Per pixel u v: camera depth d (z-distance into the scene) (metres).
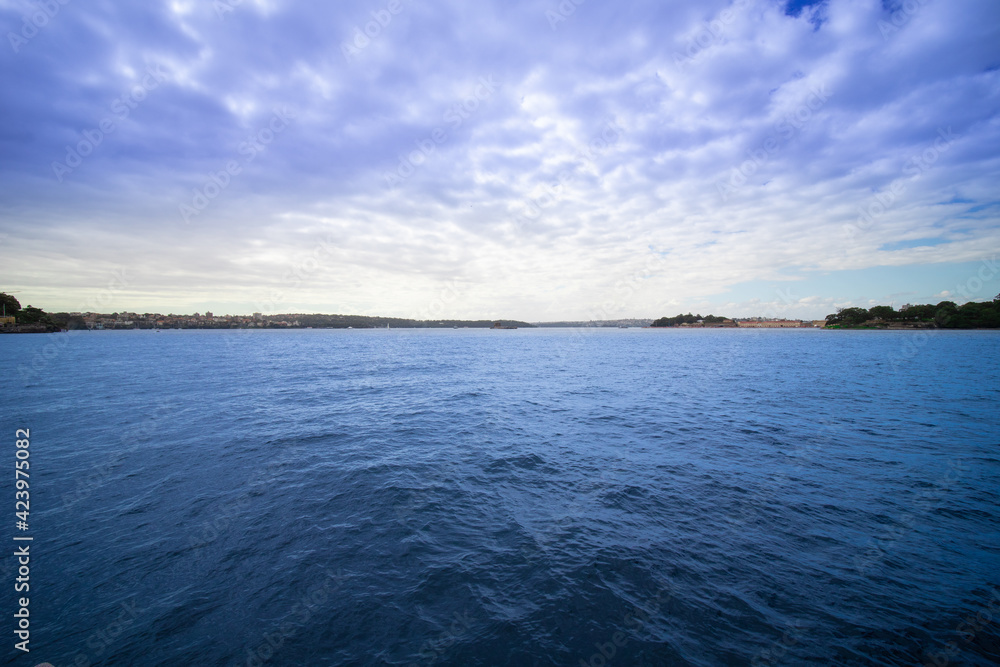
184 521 9.30
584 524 9.12
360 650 5.58
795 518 9.41
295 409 22.05
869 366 42.72
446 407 22.91
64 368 41.41
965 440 15.82
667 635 5.81
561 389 29.42
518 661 5.37
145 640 5.71
